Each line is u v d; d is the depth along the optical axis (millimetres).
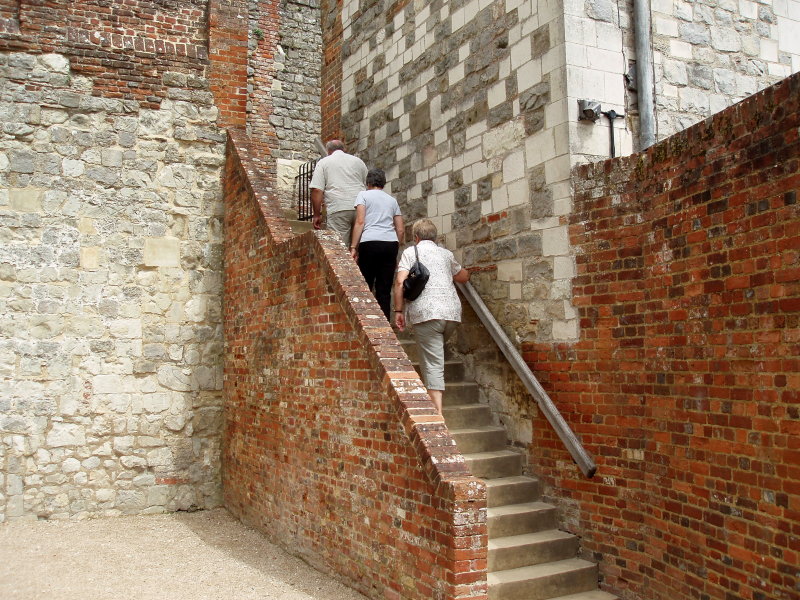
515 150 5973
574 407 5266
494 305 6156
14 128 7168
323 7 9859
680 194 4523
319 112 13539
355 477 4953
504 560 4918
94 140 7469
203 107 7957
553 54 5555
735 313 4125
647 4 5680
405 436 4379
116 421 7312
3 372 6918
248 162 7445
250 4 13055
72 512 7070
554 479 5434
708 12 6031
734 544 4074
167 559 5770
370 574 4738
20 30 7277
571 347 5309
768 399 3906
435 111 7168
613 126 5512
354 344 5008
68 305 7219
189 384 7629
